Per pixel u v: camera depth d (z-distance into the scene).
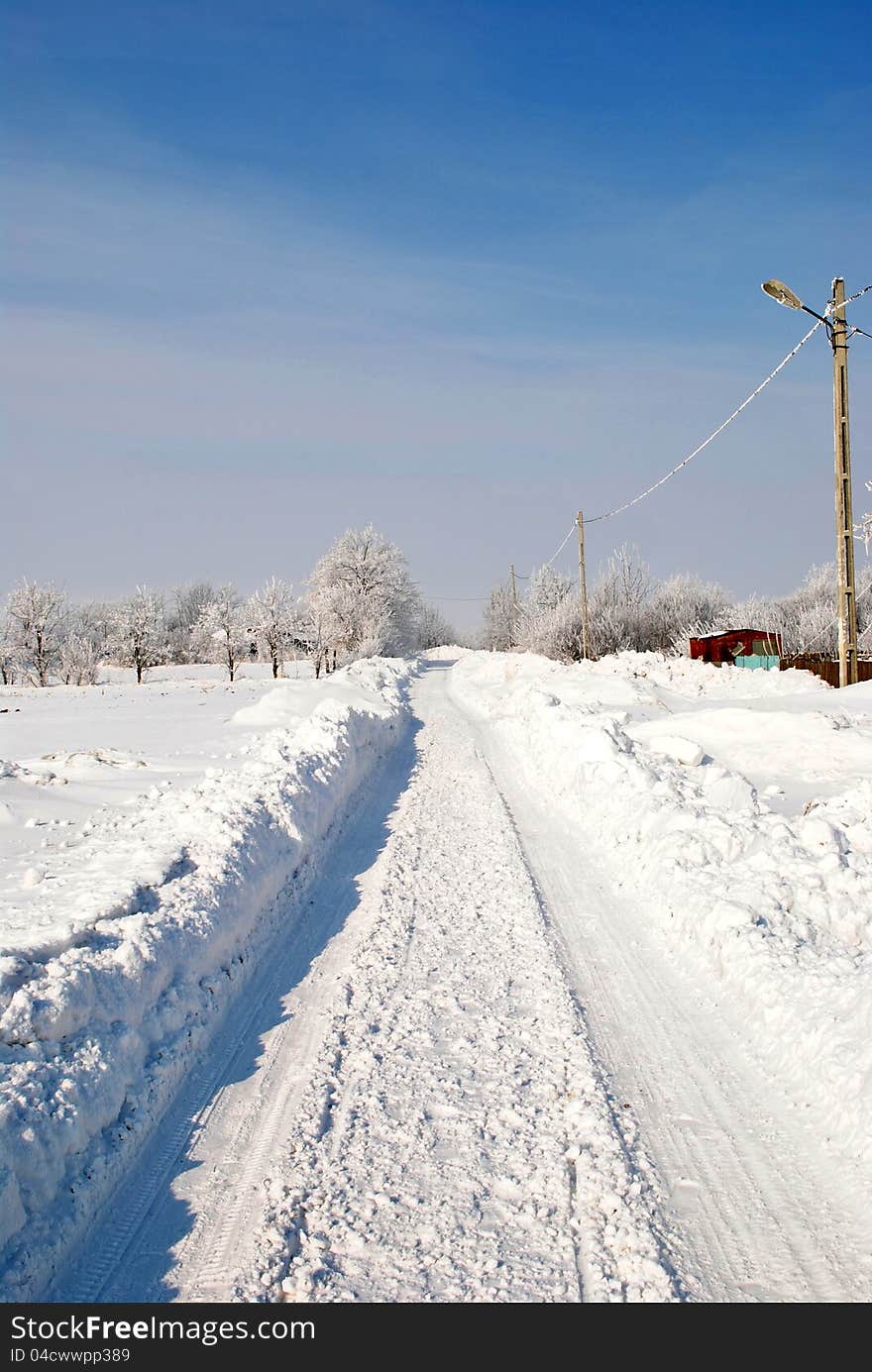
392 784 16.05
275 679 59.59
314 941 8.15
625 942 7.95
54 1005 5.10
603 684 23.12
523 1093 5.39
